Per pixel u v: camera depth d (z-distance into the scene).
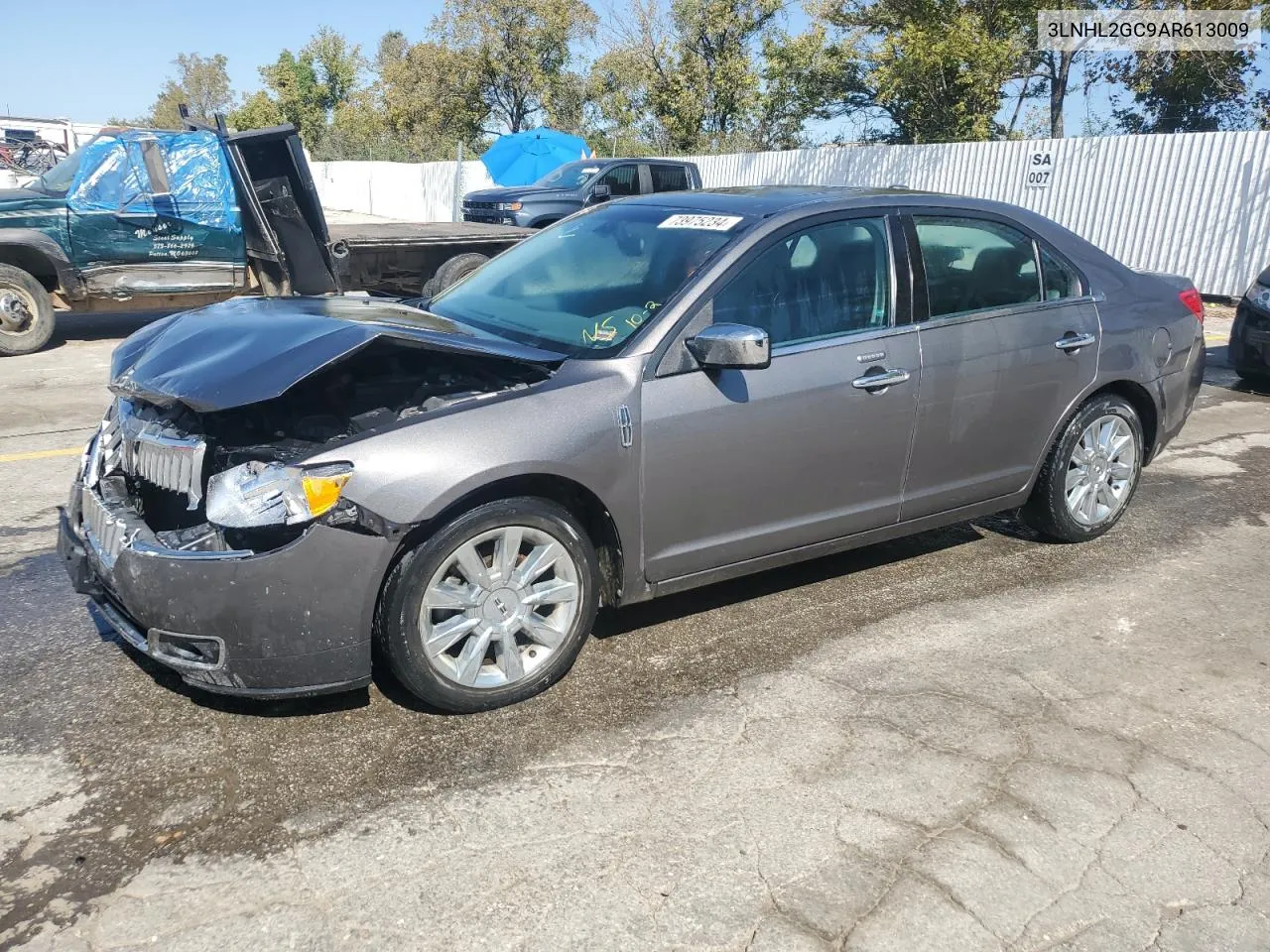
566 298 4.01
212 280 10.59
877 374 3.97
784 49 29.66
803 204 4.03
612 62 34.72
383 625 3.13
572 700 3.50
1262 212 13.90
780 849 2.75
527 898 2.55
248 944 2.39
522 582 3.35
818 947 2.41
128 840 2.75
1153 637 4.10
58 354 10.10
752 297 3.76
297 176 10.18
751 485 3.76
